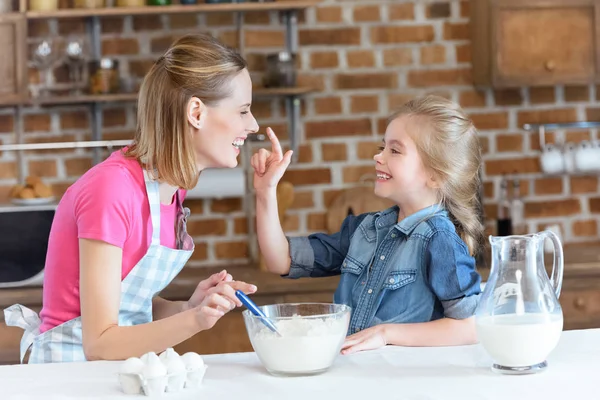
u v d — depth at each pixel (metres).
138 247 1.89
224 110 1.90
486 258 3.46
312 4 3.48
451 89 3.77
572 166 3.69
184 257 1.98
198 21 3.67
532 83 3.54
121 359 1.66
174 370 1.38
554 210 3.85
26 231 3.19
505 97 3.80
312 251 2.16
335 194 3.74
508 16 3.51
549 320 1.42
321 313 1.58
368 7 3.73
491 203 3.81
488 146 3.81
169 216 2.02
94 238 1.75
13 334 3.16
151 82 1.90
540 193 3.84
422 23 3.75
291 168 3.72
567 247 3.81
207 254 3.70
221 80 1.88
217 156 1.93
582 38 3.54
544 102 3.83
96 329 1.71
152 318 2.11
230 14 3.67
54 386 1.45
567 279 3.31
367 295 1.99
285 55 3.51
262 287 3.22
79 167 3.66
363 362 1.55
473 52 3.72
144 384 1.36
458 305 1.80
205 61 1.88
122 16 3.64
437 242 1.88
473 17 3.69
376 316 1.96
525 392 1.31
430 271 1.87
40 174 3.65
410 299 1.92
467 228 2.03
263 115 3.72
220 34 3.68
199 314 1.60
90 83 3.46
